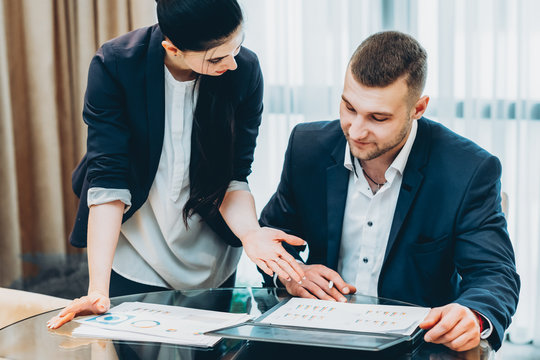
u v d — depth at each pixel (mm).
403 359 1063
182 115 1493
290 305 1274
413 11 2580
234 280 1831
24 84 2723
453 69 2553
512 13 2537
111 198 1410
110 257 1387
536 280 2602
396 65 1269
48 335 1172
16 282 2758
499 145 2584
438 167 1450
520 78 2525
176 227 1587
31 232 2816
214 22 1223
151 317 1241
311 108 2666
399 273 1470
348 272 1574
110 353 1081
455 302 1218
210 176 1526
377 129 1306
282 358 1067
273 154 2746
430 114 2625
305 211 1595
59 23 2697
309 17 2621
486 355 1093
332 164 1553
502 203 1552
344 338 1057
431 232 1452
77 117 2764
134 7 2617
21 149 2762
